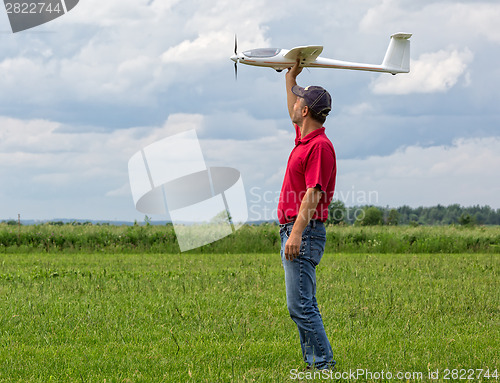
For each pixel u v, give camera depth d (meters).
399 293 14.63
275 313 12.10
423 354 8.99
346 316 11.93
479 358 8.67
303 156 7.88
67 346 9.49
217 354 8.95
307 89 8.13
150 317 11.57
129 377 7.77
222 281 16.41
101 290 14.74
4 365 8.25
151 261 23.81
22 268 20.58
